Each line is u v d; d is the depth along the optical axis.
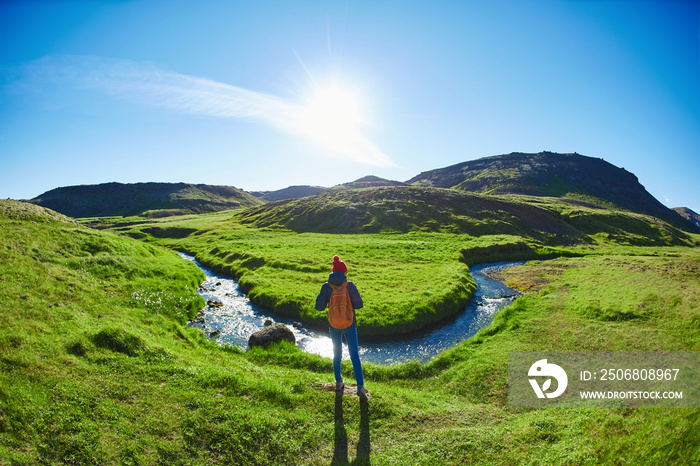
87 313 14.38
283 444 7.27
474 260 51.44
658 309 17.84
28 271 16.33
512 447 6.90
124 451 6.52
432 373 13.41
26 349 9.16
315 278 34.97
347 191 110.00
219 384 9.34
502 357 13.64
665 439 4.79
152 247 43.06
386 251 50.41
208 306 27.73
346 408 8.73
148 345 11.30
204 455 6.76
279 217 100.81
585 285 28.50
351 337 9.27
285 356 14.52
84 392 8.05
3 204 29.08
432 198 95.88
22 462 5.92
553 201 132.88
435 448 7.10
